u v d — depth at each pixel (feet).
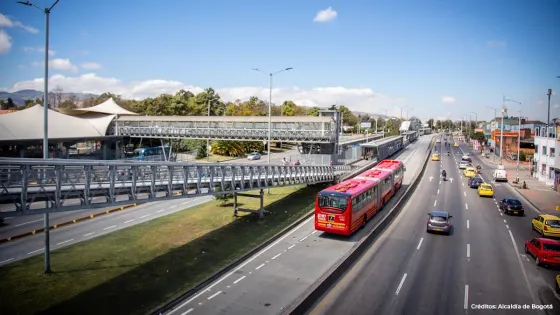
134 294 60.44
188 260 75.66
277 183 115.75
